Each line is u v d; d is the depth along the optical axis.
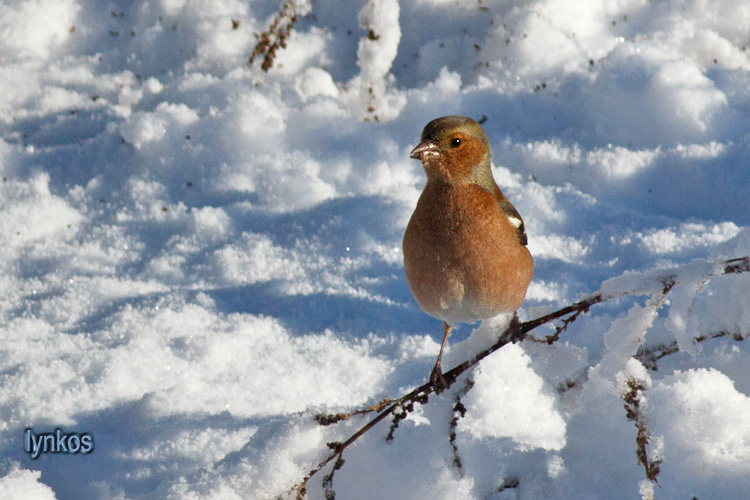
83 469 6.38
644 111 12.61
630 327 4.98
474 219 6.05
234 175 12.36
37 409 7.25
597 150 12.32
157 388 7.72
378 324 8.96
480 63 14.88
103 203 12.05
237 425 6.95
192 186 12.30
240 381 7.79
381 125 13.29
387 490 5.38
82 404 7.38
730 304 6.55
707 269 4.89
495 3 15.69
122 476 6.27
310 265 10.30
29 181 12.17
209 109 13.51
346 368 8.06
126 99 14.71
